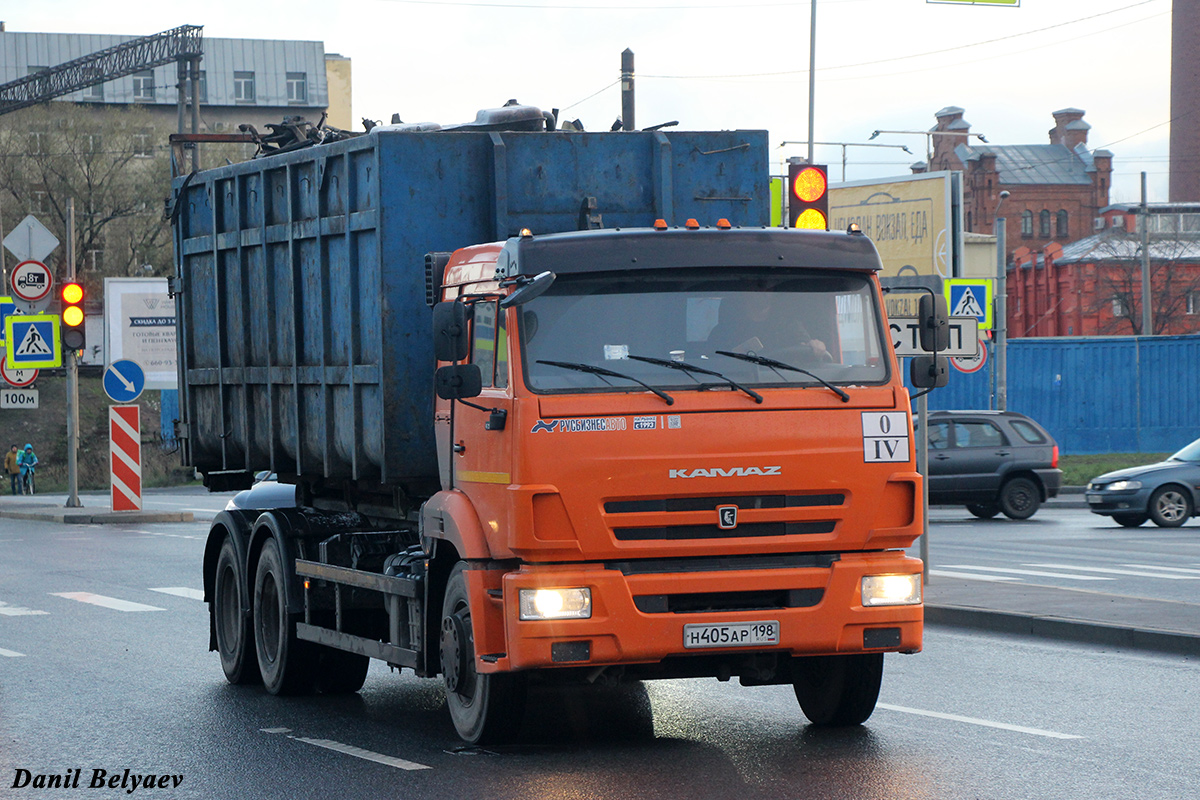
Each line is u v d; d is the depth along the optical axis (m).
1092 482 39.91
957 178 24.17
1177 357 69.06
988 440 41.81
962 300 29.77
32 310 51.50
